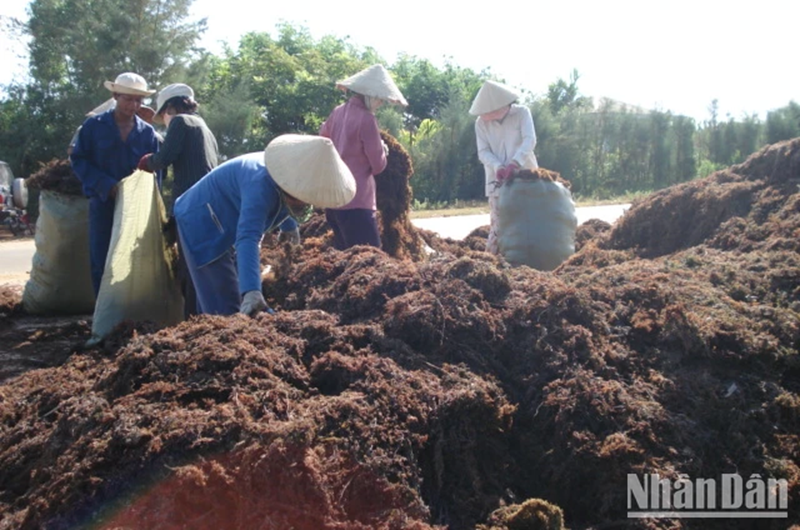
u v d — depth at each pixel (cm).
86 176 571
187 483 264
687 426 344
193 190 473
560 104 3550
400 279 433
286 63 3002
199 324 361
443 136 2811
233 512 264
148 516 262
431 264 451
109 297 513
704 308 415
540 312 402
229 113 2522
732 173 695
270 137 2802
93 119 577
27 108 2659
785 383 382
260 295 399
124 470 276
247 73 2973
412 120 3484
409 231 771
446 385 345
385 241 745
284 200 428
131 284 520
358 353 361
